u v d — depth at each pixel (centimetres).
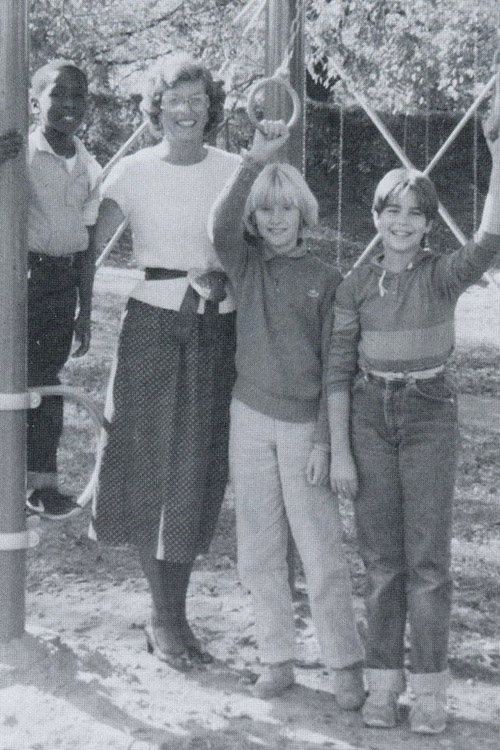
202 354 454
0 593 450
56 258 507
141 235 458
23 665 440
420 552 413
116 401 459
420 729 414
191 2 1464
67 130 503
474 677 481
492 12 1341
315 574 433
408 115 2678
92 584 591
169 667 466
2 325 440
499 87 391
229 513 728
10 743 394
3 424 443
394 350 408
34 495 525
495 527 748
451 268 402
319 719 423
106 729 404
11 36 433
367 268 418
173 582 469
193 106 447
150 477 457
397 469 416
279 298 433
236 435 441
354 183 2738
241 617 538
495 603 591
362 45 1362
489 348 1552
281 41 527
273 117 532
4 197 437
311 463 429
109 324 1513
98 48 1536
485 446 987
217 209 422
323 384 427
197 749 393
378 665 421
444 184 2691
